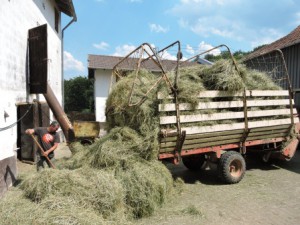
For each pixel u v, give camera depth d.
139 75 6.35
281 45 12.81
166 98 5.57
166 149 5.76
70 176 4.62
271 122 7.00
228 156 6.43
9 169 6.27
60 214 3.91
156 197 4.93
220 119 6.21
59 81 14.49
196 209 4.90
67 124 8.91
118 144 5.34
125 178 4.84
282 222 4.56
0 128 6.06
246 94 6.62
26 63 8.32
